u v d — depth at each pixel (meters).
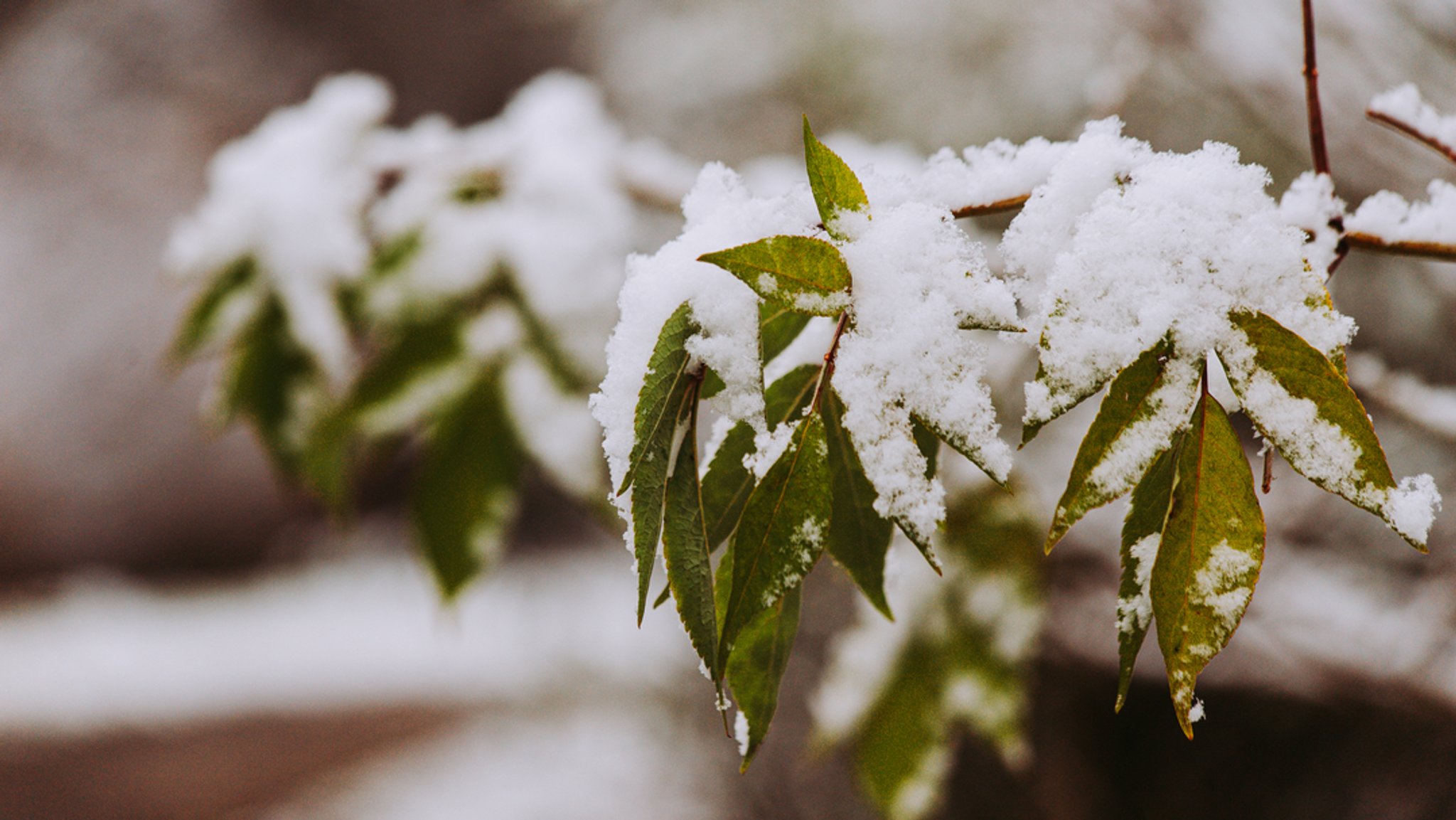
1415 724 1.65
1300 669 1.50
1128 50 1.25
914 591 1.05
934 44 3.12
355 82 1.25
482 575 1.02
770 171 1.26
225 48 11.67
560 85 1.30
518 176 1.16
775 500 0.58
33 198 11.30
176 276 1.15
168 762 7.43
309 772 7.06
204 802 6.61
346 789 6.44
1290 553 1.65
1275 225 0.58
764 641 0.62
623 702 3.31
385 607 11.60
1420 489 0.56
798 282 0.59
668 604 3.10
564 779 4.14
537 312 1.07
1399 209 0.63
